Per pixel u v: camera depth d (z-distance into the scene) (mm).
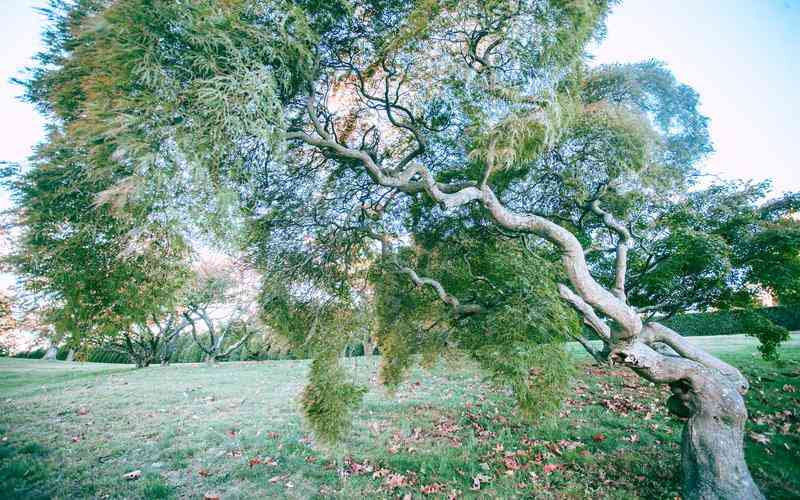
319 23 3797
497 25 3881
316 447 5805
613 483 4484
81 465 5270
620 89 7328
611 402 7406
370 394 9188
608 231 8016
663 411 6699
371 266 6676
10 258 4512
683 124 8508
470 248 6098
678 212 8000
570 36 3898
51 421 7590
